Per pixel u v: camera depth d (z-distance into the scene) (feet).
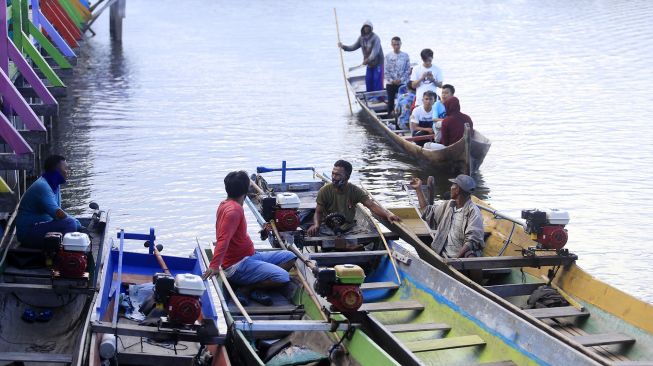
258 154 69.05
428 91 69.10
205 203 56.49
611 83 94.99
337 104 88.58
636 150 69.26
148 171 63.46
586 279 37.76
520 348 32.63
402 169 65.62
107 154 68.03
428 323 36.70
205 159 67.15
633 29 130.82
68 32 74.28
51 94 50.65
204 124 79.00
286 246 40.45
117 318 33.76
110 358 31.48
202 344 32.68
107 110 84.02
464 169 62.28
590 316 36.68
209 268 35.65
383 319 38.91
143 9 171.01
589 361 29.55
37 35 60.64
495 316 34.24
